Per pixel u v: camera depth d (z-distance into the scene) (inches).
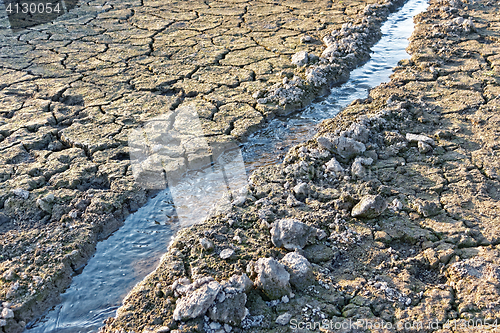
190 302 98.7
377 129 177.9
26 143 174.1
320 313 101.8
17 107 203.3
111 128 184.5
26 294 110.6
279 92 208.5
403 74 230.7
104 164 161.6
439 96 205.8
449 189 144.6
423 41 271.9
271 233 123.4
